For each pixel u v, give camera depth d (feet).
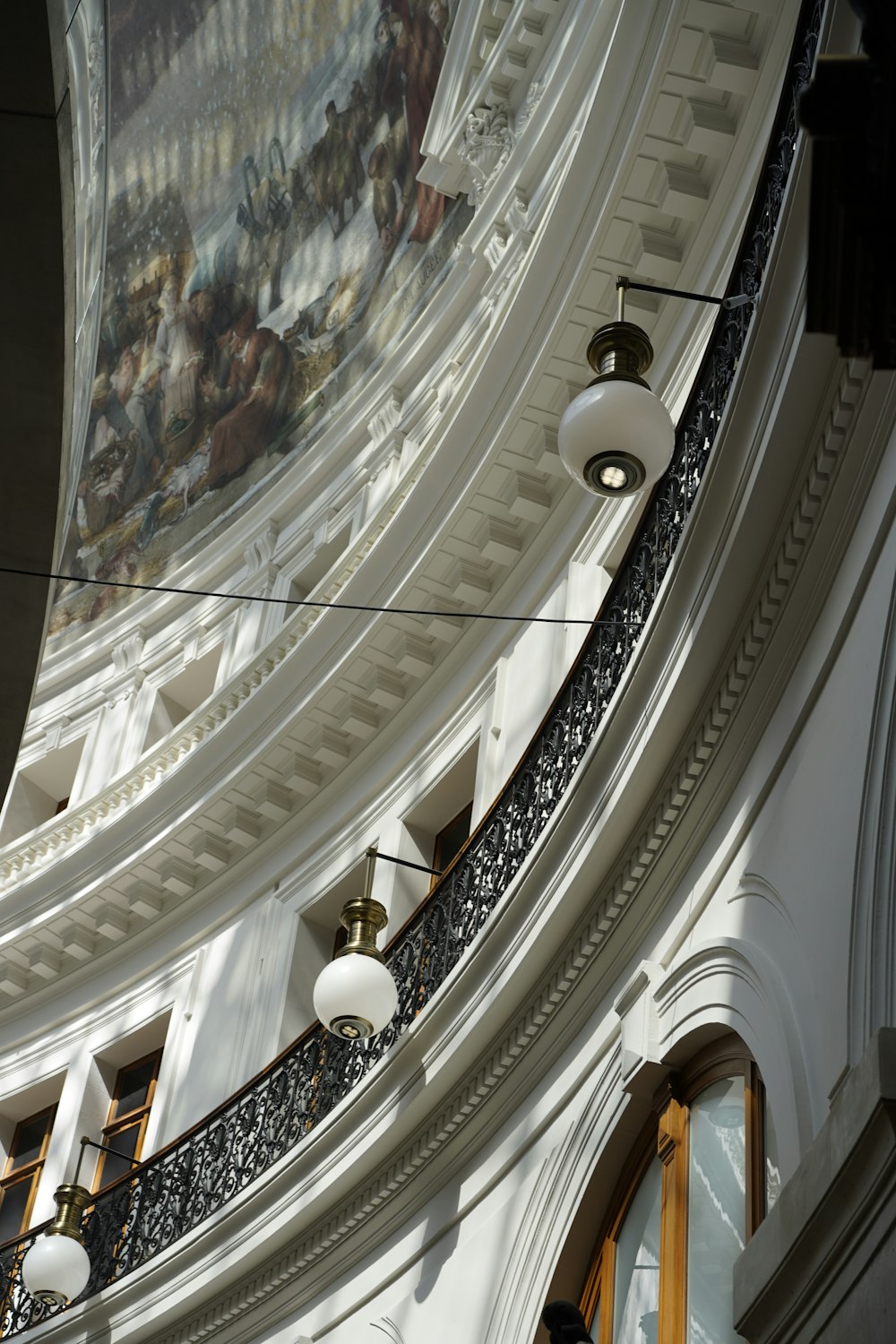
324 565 51.19
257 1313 32.07
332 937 41.75
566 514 36.94
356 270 54.13
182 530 59.67
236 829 45.27
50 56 16.61
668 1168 21.07
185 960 46.34
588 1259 23.06
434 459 38.50
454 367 46.44
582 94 39.29
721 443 20.53
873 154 6.79
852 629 18.24
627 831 23.39
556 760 27.73
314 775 43.80
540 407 35.58
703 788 22.09
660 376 32.81
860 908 16.03
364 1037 26.55
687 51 30.19
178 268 61.46
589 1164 23.00
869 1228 13.71
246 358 58.75
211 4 58.80
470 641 39.60
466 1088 27.53
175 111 60.59
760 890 19.57
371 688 41.37
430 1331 25.73
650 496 26.43
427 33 49.49
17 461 20.29
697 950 20.88
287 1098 33.86
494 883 28.78
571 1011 25.39
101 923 48.78
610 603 27.27
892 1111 13.35
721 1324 18.63
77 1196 35.73
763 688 20.84
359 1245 30.09
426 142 47.50
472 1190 27.09
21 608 22.08
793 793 19.16
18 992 51.34
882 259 7.00
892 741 16.14
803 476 19.31
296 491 54.34
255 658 47.26
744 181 30.89
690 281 32.65
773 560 20.04
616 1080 22.75
